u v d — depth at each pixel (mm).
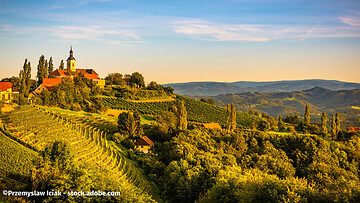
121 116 121938
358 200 53562
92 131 106188
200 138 111688
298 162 101500
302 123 169000
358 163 106250
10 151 55125
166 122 145500
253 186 56156
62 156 47406
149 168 87625
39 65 180375
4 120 76938
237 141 111500
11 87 127500
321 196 54969
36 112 96000
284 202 50531
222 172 70062
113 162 80875
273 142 120312
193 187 71938
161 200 71312
